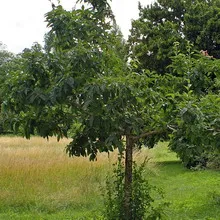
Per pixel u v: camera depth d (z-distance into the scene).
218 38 21.09
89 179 10.93
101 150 5.18
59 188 10.02
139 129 4.74
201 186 11.54
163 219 6.29
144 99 4.70
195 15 22.16
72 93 4.48
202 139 4.49
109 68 4.97
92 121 4.36
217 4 22.52
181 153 4.66
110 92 4.16
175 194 10.46
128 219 5.36
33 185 9.98
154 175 13.55
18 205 9.08
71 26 5.03
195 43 21.97
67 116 4.77
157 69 22.03
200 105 4.42
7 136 26.44
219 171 14.04
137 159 13.78
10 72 4.65
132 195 5.42
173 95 4.46
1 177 10.12
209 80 5.47
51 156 14.11
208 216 8.08
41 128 4.73
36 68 4.49
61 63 4.53
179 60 5.54
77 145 5.27
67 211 8.80
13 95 4.46
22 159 13.09
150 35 22.52
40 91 4.35
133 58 5.71
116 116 4.47
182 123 4.38
